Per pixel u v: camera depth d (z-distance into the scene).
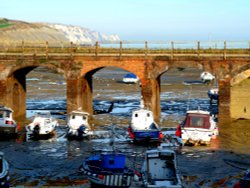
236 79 82.50
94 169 50.59
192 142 67.88
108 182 48.12
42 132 72.94
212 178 52.81
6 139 72.94
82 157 61.62
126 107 104.94
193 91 133.00
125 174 48.12
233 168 56.88
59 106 105.06
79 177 52.88
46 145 68.81
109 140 72.19
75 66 87.62
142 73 86.69
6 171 48.28
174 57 84.94
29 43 121.62
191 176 53.59
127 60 86.75
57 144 69.44
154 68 86.00
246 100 96.00
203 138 67.69
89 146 68.00
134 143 70.19
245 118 88.94
